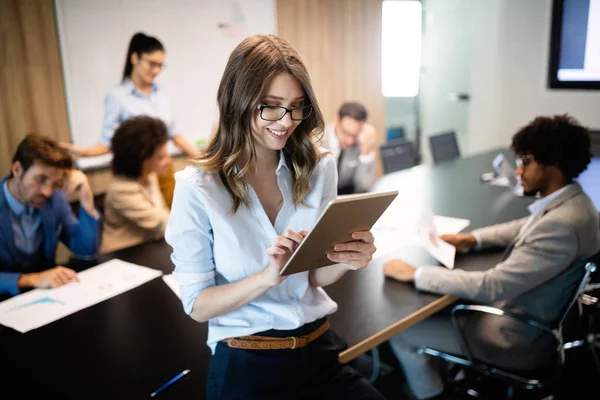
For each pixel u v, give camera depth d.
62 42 3.28
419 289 1.70
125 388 1.27
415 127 6.01
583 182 3.69
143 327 1.57
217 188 1.09
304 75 1.03
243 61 1.01
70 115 3.38
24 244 2.08
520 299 1.76
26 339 1.51
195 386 1.28
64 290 1.83
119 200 2.49
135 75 3.62
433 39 5.63
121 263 2.07
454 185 3.09
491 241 2.05
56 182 2.02
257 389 1.14
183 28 3.81
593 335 2.28
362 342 1.39
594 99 4.59
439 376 2.05
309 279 1.27
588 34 4.49
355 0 4.82
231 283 1.10
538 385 1.75
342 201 0.92
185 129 3.97
